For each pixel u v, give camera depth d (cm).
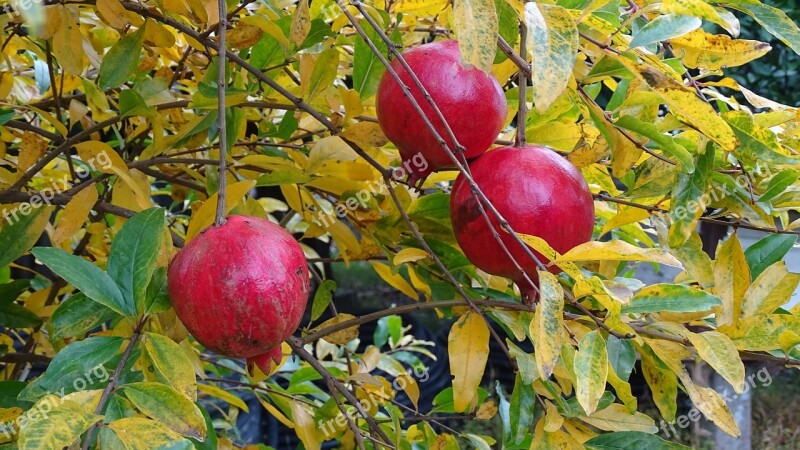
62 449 66
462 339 84
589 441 83
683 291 75
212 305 70
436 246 94
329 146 87
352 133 88
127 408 70
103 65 88
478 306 86
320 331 90
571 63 67
